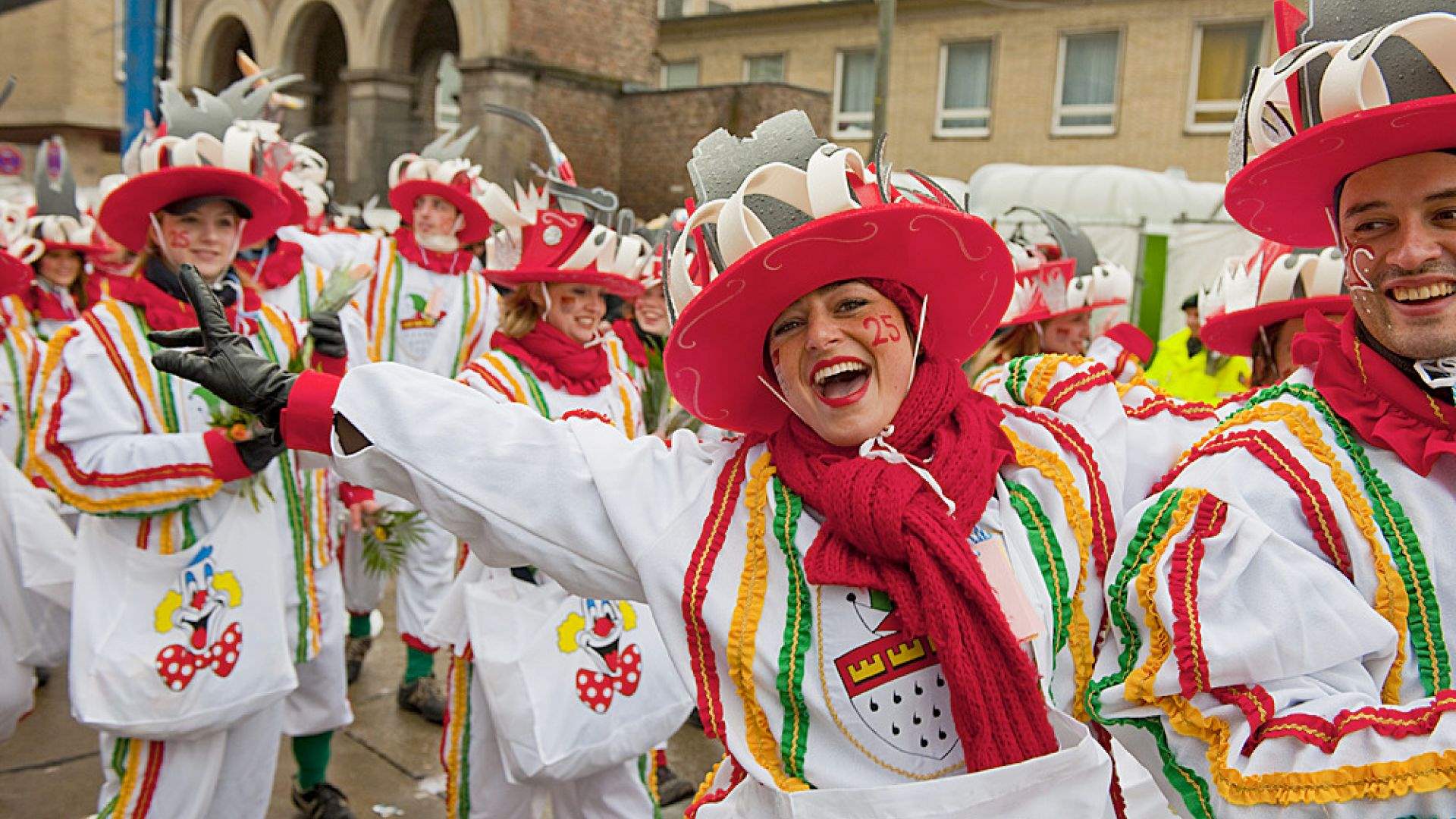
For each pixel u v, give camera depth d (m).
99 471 2.86
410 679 4.82
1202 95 18.14
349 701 4.93
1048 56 19.02
